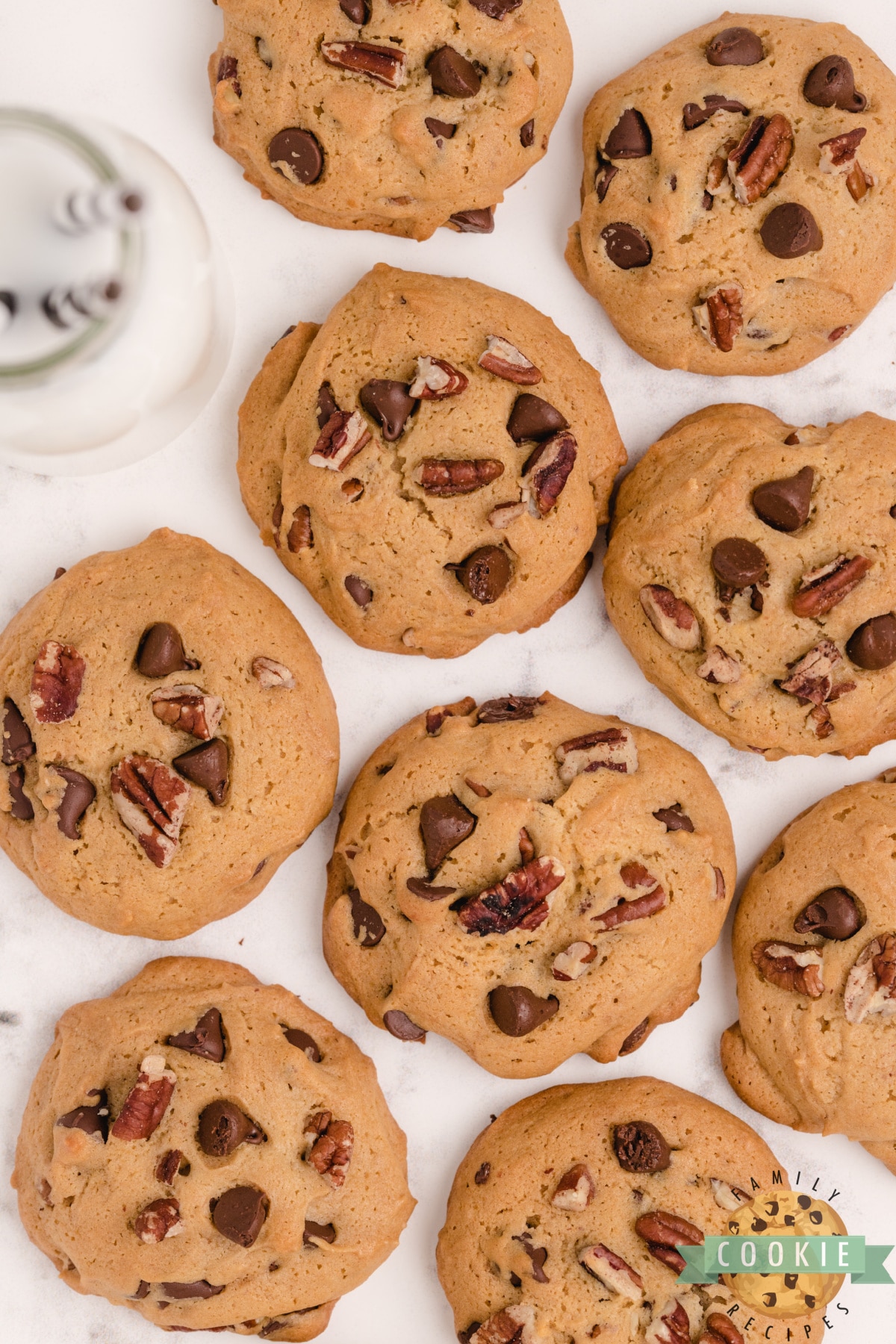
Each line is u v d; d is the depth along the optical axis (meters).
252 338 0.52
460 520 0.50
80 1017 0.50
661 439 0.52
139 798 0.49
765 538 0.50
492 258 0.52
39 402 0.47
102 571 0.50
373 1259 0.51
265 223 0.51
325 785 0.51
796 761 0.53
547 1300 0.50
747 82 0.50
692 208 0.50
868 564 0.50
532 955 0.50
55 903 0.50
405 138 0.49
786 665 0.50
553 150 0.52
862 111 0.50
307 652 0.51
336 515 0.50
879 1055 0.51
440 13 0.49
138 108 0.51
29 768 0.50
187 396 0.49
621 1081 0.52
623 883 0.50
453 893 0.50
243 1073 0.50
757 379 0.53
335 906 0.51
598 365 0.52
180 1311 0.50
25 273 0.46
